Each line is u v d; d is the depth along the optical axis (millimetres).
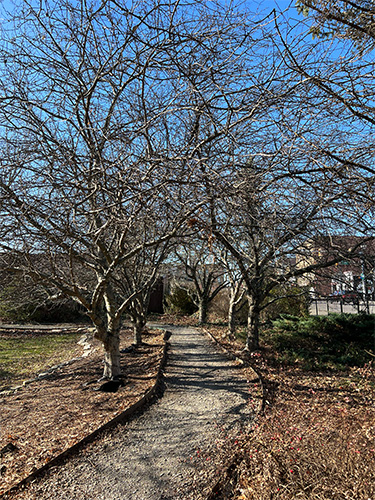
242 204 3977
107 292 8312
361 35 3611
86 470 4344
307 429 5031
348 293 8773
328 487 3307
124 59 5207
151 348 12375
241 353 11344
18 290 8672
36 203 4270
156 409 6430
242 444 4922
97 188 3965
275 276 10367
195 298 24406
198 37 4359
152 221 4465
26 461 4527
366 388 7480
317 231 5859
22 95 5469
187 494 3828
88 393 7383
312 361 10219
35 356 12984
